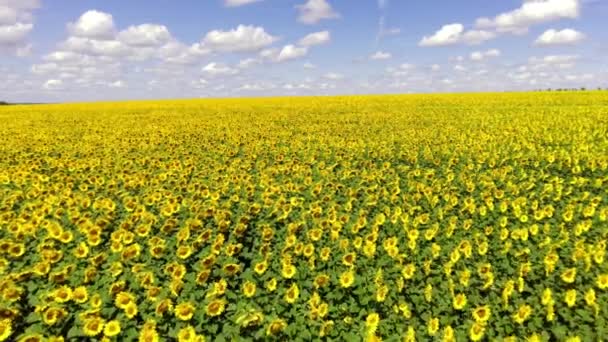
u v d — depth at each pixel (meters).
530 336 5.82
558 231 9.27
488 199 10.48
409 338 5.57
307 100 58.22
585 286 6.91
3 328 5.84
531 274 7.29
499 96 52.00
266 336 5.92
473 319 6.37
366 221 9.63
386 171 14.62
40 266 7.24
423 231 9.24
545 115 30.05
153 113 41.72
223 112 41.16
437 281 7.22
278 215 10.30
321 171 14.35
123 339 5.96
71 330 5.97
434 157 17.36
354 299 6.83
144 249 8.66
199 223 9.24
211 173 14.67
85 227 8.91
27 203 10.91
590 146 17.70
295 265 8.01
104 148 20.42
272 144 20.67
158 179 13.64
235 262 7.97
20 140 22.98
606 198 11.44
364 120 30.95
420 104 44.97
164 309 6.24
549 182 12.95
